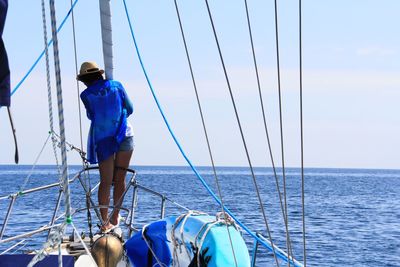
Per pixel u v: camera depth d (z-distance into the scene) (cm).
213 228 526
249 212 4672
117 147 736
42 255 373
